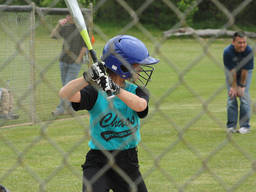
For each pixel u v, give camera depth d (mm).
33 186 14125
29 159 17062
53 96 23891
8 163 16547
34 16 21969
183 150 18266
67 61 23734
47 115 23922
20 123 22906
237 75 21047
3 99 21812
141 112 9312
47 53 23344
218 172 15406
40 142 19703
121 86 9359
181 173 15273
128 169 9523
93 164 9484
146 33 5973
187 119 24234
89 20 22109
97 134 9391
